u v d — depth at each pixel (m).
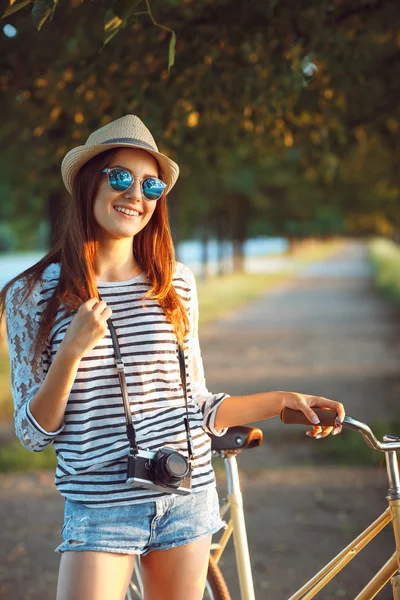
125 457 2.37
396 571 2.48
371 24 5.54
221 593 3.14
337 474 6.97
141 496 2.37
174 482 2.35
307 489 6.53
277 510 5.97
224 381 11.74
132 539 2.38
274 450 7.88
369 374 12.23
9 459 7.44
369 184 18.59
